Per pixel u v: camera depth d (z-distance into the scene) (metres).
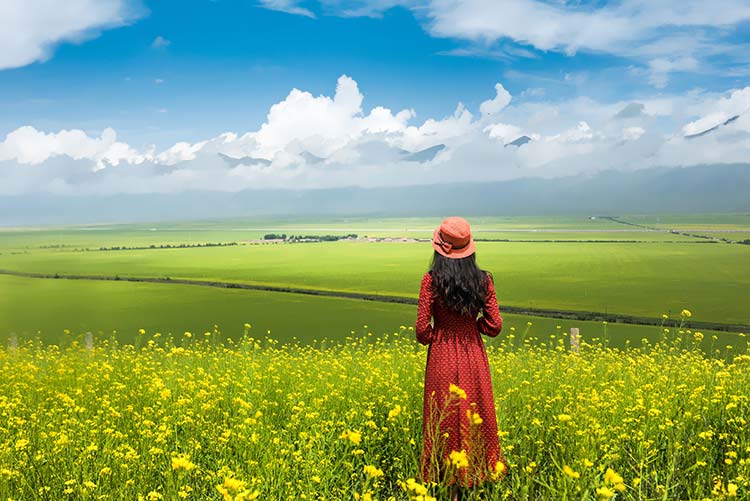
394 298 68.94
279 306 63.00
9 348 14.43
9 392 7.54
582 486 3.54
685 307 61.75
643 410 5.39
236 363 8.92
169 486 3.93
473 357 4.94
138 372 8.06
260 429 4.90
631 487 4.23
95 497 4.01
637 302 66.56
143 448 4.66
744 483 3.71
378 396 6.37
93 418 5.55
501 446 4.99
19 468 4.35
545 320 50.38
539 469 4.71
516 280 93.81
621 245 198.00
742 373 6.96
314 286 86.12
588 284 87.25
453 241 4.94
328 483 4.22
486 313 4.99
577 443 4.41
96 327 49.97
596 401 5.19
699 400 5.68
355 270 116.50
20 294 79.38
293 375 7.55
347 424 5.41
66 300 72.06
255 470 4.24
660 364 8.62
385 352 9.66
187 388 6.45
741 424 5.07
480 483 4.30
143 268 127.50
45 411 6.18
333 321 51.16
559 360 8.27
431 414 4.67
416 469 4.76
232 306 63.81
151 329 48.00
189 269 123.31
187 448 4.78
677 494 4.26
